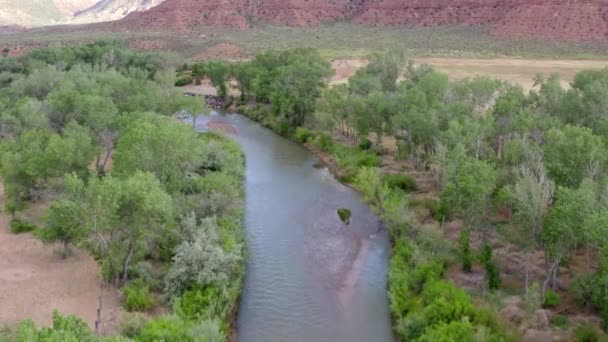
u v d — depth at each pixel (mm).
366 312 40438
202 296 36188
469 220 44000
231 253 40312
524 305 36938
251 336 37094
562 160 47375
